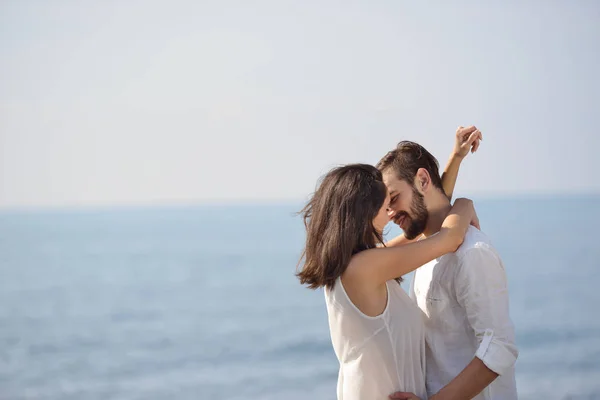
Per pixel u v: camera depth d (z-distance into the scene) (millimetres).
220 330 24797
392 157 2400
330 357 20500
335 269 2141
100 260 45812
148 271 40688
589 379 17281
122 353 22797
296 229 65875
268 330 24047
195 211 93312
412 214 2369
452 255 2264
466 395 2123
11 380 20562
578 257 36500
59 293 34906
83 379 20219
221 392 18016
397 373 2182
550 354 19422
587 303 25766
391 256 2125
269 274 37750
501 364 2109
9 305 32156
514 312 24641
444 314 2293
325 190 2205
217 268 40625
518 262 35906
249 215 87312
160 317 28188
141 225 74812
